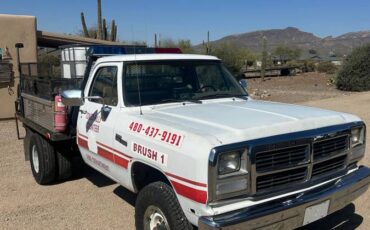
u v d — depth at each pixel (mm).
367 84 25750
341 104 16375
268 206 3570
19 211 5680
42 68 7766
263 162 3559
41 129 6469
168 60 5324
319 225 4949
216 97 5371
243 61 43781
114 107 4930
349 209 5375
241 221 3387
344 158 4266
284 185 3713
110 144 4840
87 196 6211
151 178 4418
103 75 5340
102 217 5434
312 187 3904
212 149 3389
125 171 4594
